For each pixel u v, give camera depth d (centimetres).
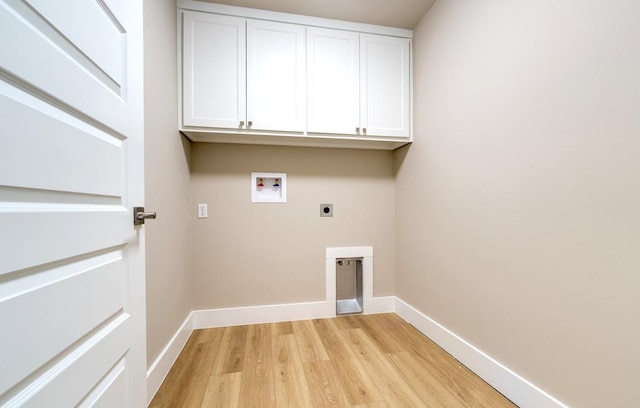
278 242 207
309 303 211
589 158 89
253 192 203
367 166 224
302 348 165
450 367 145
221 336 181
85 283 63
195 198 193
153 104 126
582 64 91
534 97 108
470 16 142
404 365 147
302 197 212
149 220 121
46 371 51
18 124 46
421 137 189
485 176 133
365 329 192
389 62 195
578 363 92
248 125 174
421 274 190
